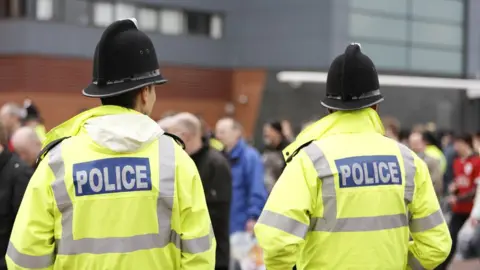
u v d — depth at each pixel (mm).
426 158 10703
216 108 42781
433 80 44844
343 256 4734
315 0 40875
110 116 4168
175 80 41031
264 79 42250
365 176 4793
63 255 4082
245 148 10898
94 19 37875
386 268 4781
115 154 4156
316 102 40750
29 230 4031
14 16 35375
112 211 4094
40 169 4160
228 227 8344
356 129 4941
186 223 4254
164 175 4199
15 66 35062
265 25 42406
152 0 40188
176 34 41281
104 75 4246
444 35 47000
